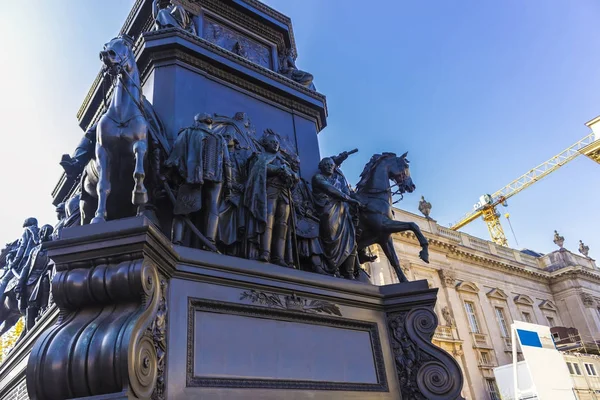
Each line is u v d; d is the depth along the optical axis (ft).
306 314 14.47
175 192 14.74
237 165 16.94
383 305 17.04
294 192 18.29
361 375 14.97
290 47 26.96
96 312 10.78
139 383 9.68
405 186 23.06
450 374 15.40
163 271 11.83
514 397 77.46
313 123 22.48
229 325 12.71
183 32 19.26
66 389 9.53
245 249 15.02
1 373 20.24
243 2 24.48
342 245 18.10
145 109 15.51
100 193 13.48
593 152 121.49
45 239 20.79
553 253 140.46
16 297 21.13
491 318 104.78
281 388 12.75
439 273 100.63
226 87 19.86
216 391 11.52
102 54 14.92
